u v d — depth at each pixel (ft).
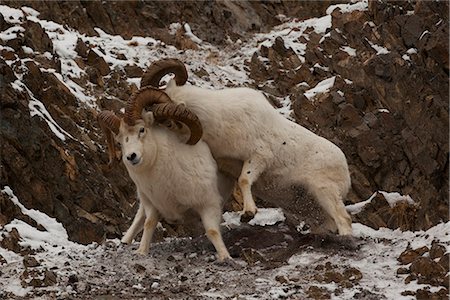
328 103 133.08
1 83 108.37
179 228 110.42
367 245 91.97
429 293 76.02
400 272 82.53
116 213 108.78
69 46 134.72
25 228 95.20
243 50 160.25
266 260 87.25
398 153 126.31
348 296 76.13
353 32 145.89
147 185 87.20
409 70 133.69
